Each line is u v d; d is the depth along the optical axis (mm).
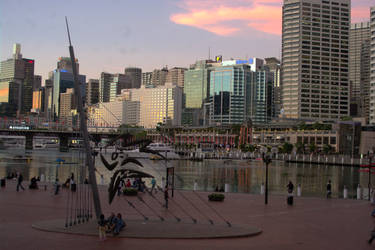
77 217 37375
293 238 31703
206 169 139875
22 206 44438
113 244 28250
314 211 45688
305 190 83688
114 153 36656
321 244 29891
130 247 27500
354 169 147250
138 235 30781
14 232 31641
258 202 52094
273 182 99062
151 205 47438
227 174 120375
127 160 36375
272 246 28891
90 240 29438
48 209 42812
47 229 32500
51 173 111688
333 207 49125
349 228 36188
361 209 47750
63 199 50344
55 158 186000
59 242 28562
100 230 29312
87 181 69812
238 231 32969
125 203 48344
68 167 133750
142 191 58938
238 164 170125
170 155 193000
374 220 40438
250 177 111500
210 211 44156
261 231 33531
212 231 32781
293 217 41469
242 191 78562
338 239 31656
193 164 166875
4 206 44125
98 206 35719
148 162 174000
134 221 36719
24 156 198625
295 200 55094
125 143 37031
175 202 50250
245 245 28984
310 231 34562
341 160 177875
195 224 35906
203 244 28953
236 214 42625
